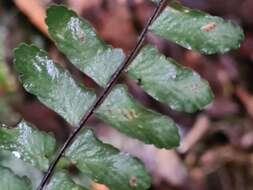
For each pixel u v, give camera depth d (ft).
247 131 1.27
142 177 0.59
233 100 1.31
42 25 1.24
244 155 1.25
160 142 0.59
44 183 0.60
